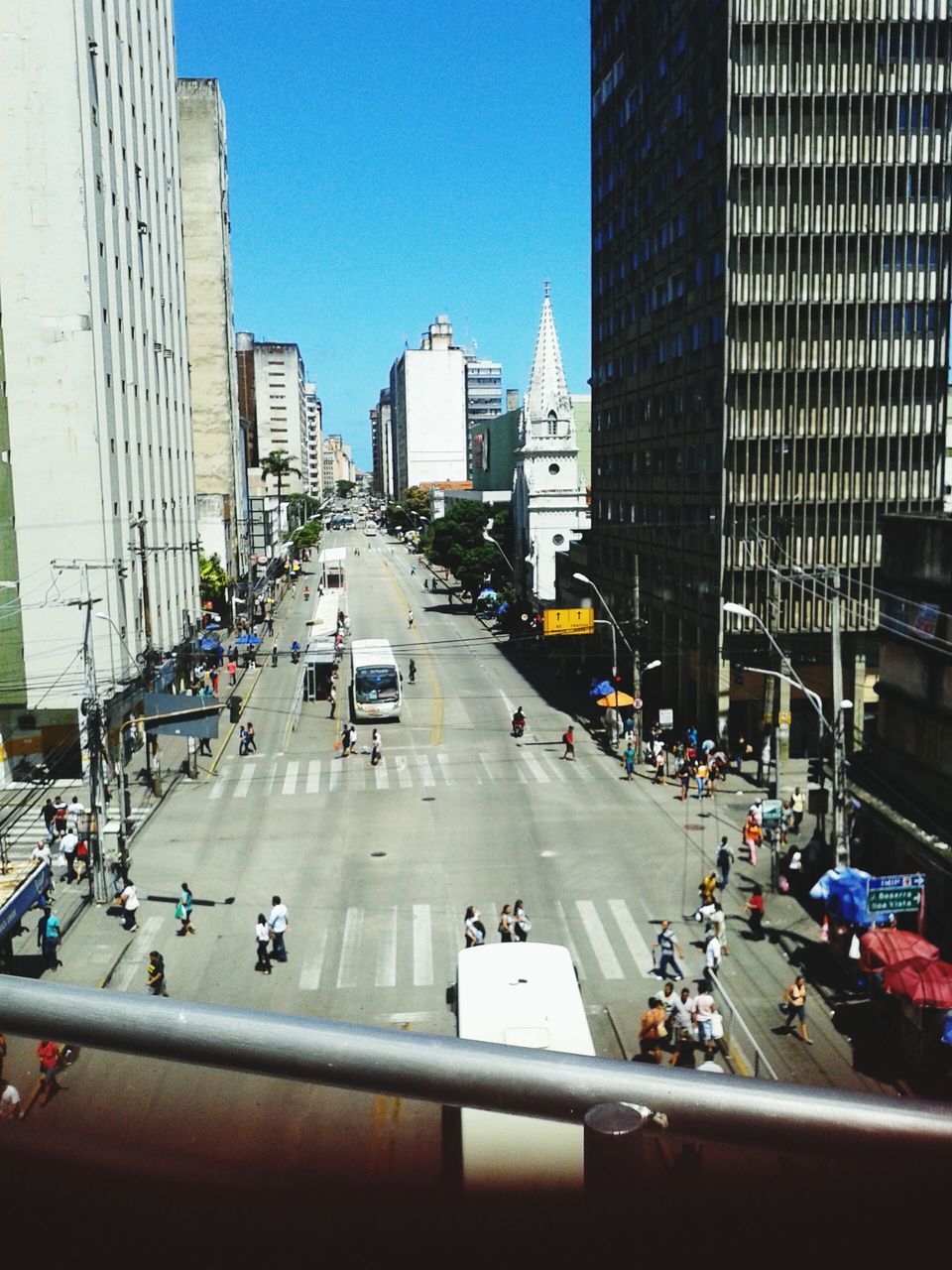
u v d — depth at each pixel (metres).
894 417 47.28
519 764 45.59
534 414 93.50
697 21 49.81
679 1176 1.97
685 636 53.28
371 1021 22.47
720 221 47.16
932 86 46.03
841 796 25.41
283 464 172.38
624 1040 21.39
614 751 47.84
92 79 44.06
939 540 28.08
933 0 45.72
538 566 93.94
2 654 43.41
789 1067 20.03
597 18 68.56
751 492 47.31
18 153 41.97
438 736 51.19
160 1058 2.17
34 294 42.50
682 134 52.44
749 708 49.69
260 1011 2.20
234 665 63.47
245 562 109.12
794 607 47.50
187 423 67.44
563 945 26.34
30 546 43.34
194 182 93.88
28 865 25.14
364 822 37.28
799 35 45.69
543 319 93.94
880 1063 20.11
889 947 21.19
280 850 34.19
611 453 68.12
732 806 39.12
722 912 27.69
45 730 43.66
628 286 63.38
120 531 46.81
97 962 25.67
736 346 46.75
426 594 114.25
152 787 41.41
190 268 94.62
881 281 46.84
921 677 28.89
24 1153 2.18
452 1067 2.06
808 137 46.16
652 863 32.47
